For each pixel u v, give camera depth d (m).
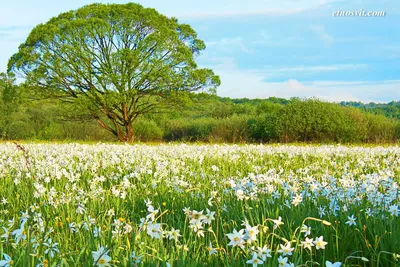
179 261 3.67
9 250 4.32
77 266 3.88
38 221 4.79
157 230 3.71
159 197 7.61
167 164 10.95
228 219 5.51
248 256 3.70
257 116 43.34
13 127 48.59
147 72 39.31
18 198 7.54
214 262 4.25
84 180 9.73
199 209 6.45
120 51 38.34
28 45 40.22
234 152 16.94
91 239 4.27
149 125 48.78
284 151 17.47
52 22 42.38
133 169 11.76
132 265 3.57
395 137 37.53
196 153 15.25
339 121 36.56
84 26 38.12
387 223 5.14
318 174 10.19
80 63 38.69
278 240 4.87
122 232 4.76
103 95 38.94
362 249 4.65
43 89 40.16
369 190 6.06
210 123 46.28
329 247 4.68
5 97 43.41
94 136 48.25
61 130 47.84
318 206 6.03
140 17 40.12
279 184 7.47
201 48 44.47
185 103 40.16
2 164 11.65
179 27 44.28
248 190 6.69
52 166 9.78
